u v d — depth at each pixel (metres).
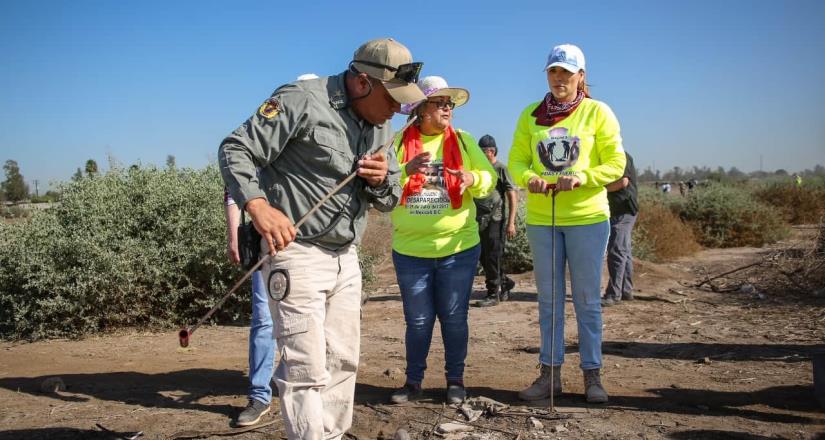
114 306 7.40
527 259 11.92
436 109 4.46
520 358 6.00
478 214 8.54
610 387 4.85
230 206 4.27
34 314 7.17
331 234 3.10
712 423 3.98
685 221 18.03
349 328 3.28
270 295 3.09
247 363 5.89
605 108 4.37
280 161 3.08
